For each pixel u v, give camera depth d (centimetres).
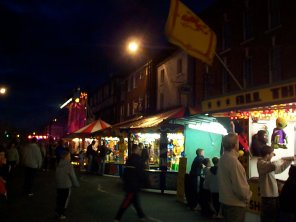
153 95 3531
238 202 544
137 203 980
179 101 2862
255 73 2036
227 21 2336
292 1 1797
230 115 1041
